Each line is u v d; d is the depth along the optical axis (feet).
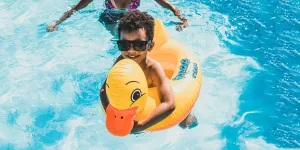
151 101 11.09
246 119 13.89
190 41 17.72
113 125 9.95
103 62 16.49
